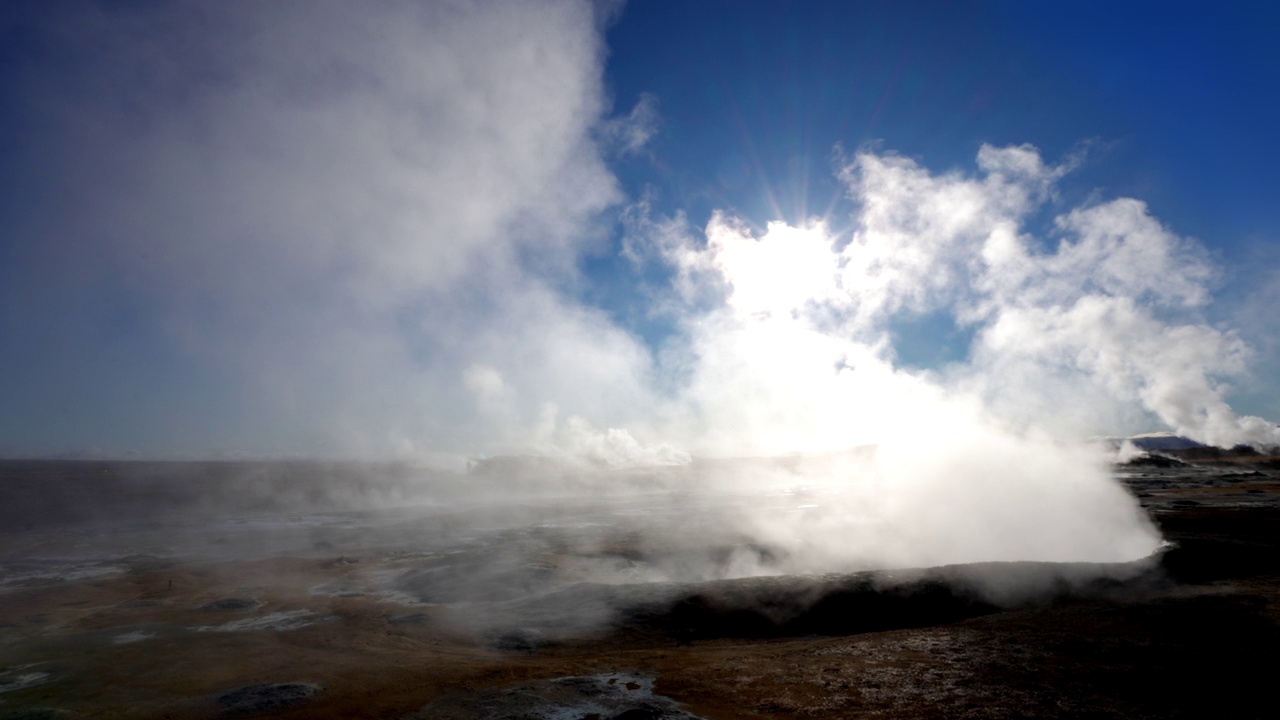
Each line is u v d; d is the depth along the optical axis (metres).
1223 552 18.23
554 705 10.80
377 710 10.91
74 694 12.16
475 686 12.01
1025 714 9.40
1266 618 12.63
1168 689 9.89
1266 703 9.17
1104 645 12.08
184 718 10.92
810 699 10.59
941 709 9.79
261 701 11.48
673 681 11.88
